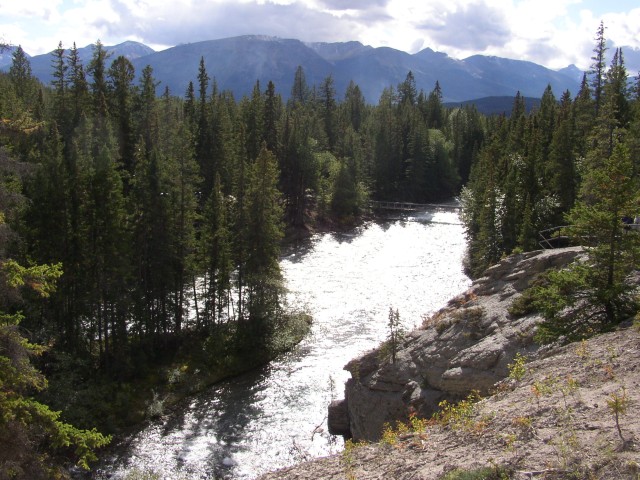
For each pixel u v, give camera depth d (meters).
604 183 17.83
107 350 33.59
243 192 48.31
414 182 106.06
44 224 31.69
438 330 26.22
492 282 29.14
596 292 17.92
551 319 19.20
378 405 25.34
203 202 65.44
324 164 93.56
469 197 72.06
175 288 39.19
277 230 42.22
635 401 10.72
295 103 110.88
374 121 114.88
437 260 63.62
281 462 25.50
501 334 23.25
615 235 17.75
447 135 131.88
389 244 72.44
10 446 13.39
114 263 33.12
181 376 34.69
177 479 24.17
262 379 34.94
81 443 15.13
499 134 88.94
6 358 13.62
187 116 79.56
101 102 58.97
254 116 80.44
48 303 32.06
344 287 52.91
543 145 67.81
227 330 39.91
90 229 33.16
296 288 52.28
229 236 42.22
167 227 37.81
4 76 75.81
